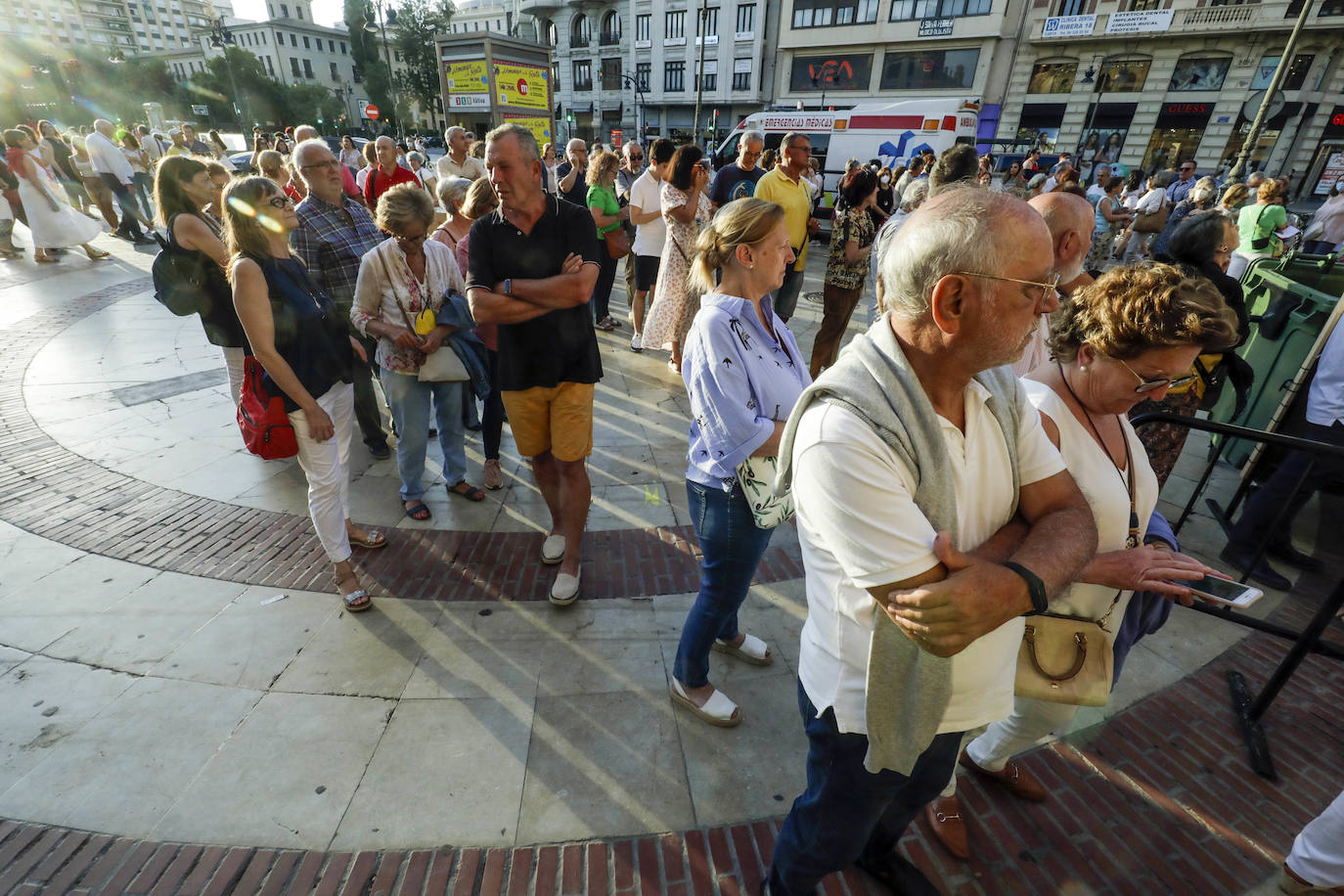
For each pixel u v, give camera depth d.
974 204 0.88
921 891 1.68
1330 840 1.62
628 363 5.82
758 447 1.65
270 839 1.81
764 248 1.69
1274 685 2.20
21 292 7.48
